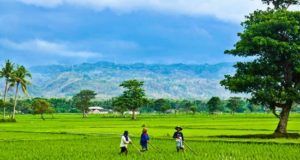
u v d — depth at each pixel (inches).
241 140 1915.6
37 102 7249.0
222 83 2442.2
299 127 3289.9
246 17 2493.8
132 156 1346.0
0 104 6082.7
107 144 1851.6
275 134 2255.2
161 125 3922.2
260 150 1464.1
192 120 5467.5
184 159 1230.9
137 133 2687.0
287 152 1386.6
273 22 2274.9
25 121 5639.8
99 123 4675.2
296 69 2241.6
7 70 5984.3
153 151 1502.2
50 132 2807.6
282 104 2345.0
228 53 2461.9
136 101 6899.6
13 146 1771.7
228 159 1219.2
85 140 2105.1
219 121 4938.5
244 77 2319.1
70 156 1364.4
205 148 1563.7
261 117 6781.5
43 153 1466.5
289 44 2278.5
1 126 3939.5
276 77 2347.4
